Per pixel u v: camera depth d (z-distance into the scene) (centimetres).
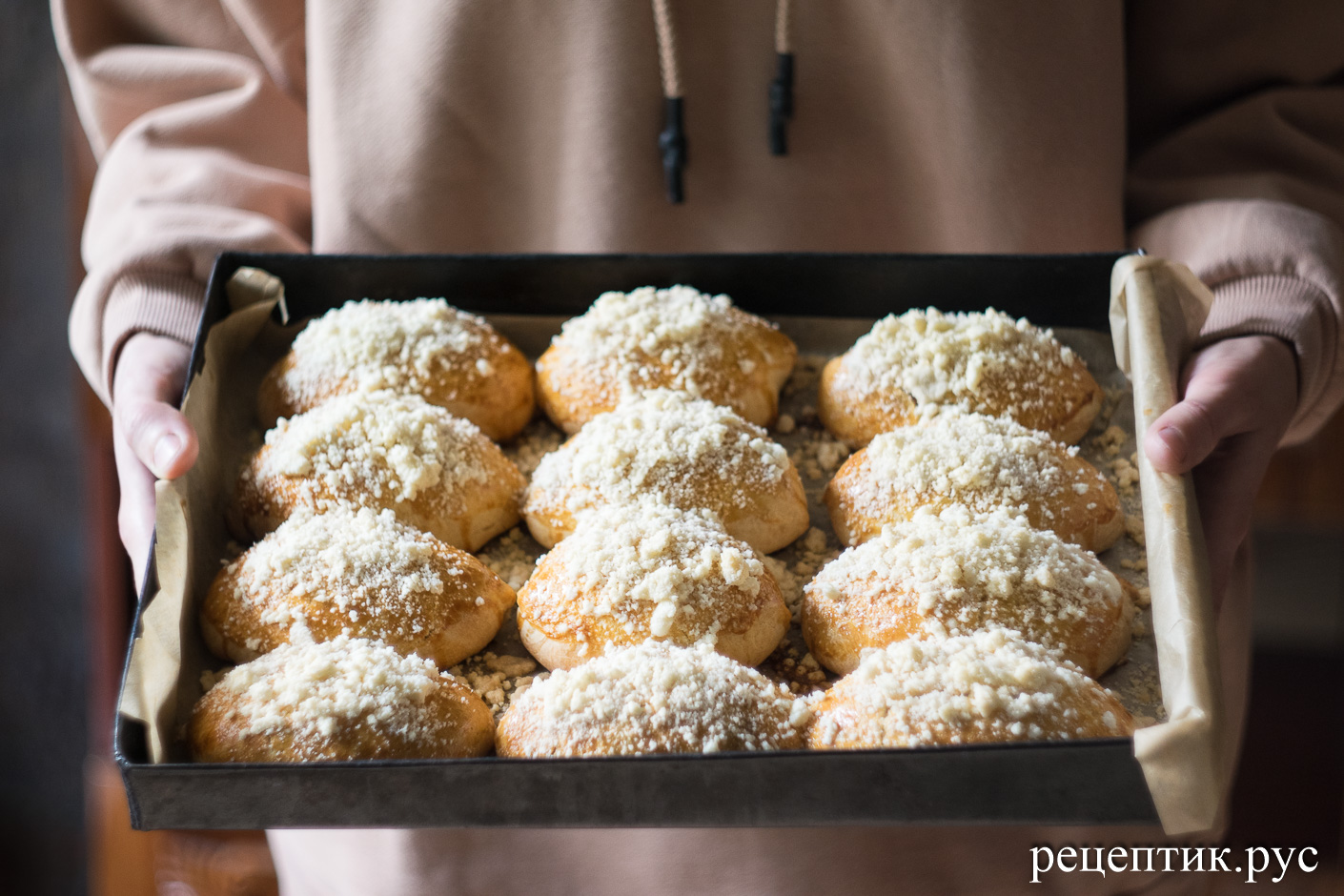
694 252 89
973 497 73
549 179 88
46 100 127
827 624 70
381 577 69
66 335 137
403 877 85
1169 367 72
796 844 82
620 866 85
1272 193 84
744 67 84
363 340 78
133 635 64
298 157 95
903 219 88
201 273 84
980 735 63
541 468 76
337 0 85
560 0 83
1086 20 82
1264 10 86
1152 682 68
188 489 71
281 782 61
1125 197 89
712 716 64
